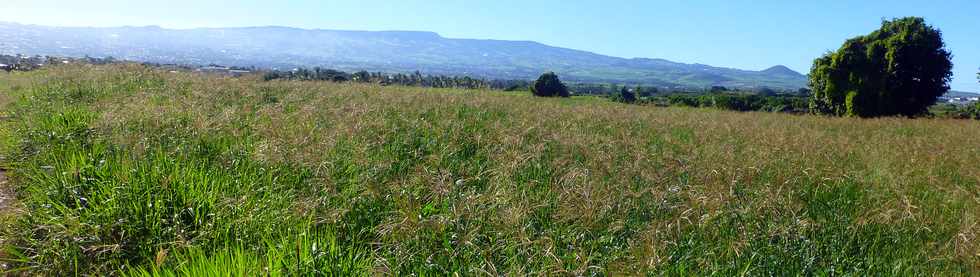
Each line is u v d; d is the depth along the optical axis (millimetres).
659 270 4148
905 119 25703
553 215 5109
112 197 5086
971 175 8688
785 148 10578
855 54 38000
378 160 7113
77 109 10805
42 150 7363
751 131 14438
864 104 37750
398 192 5480
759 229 5023
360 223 5129
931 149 12383
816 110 41656
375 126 9078
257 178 6262
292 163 6496
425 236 4488
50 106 11289
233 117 9391
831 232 5383
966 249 4586
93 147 7254
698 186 5895
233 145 7621
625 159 7992
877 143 13336
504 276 3762
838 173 8055
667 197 5746
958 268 4609
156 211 4957
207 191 5574
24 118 9898
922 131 19422
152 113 8875
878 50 37250
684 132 13617
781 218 5184
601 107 20156
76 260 4168
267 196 5637
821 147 11461
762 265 4492
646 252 4176
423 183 5746
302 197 5520
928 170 9031
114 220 4770
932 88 38250
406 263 4164
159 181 5582
